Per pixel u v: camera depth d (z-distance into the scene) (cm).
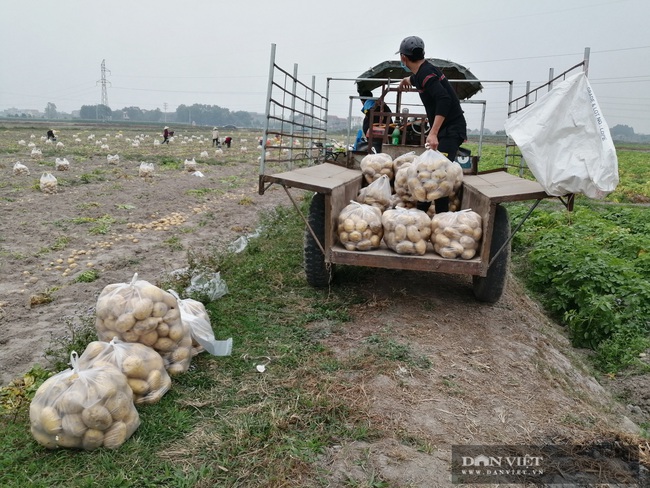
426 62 600
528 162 439
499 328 534
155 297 396
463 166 760
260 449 320
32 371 432
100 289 717
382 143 776
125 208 1331
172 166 2486
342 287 616
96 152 3105
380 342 468
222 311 541
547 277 786
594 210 1583
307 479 297
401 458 316
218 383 402
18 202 1351
